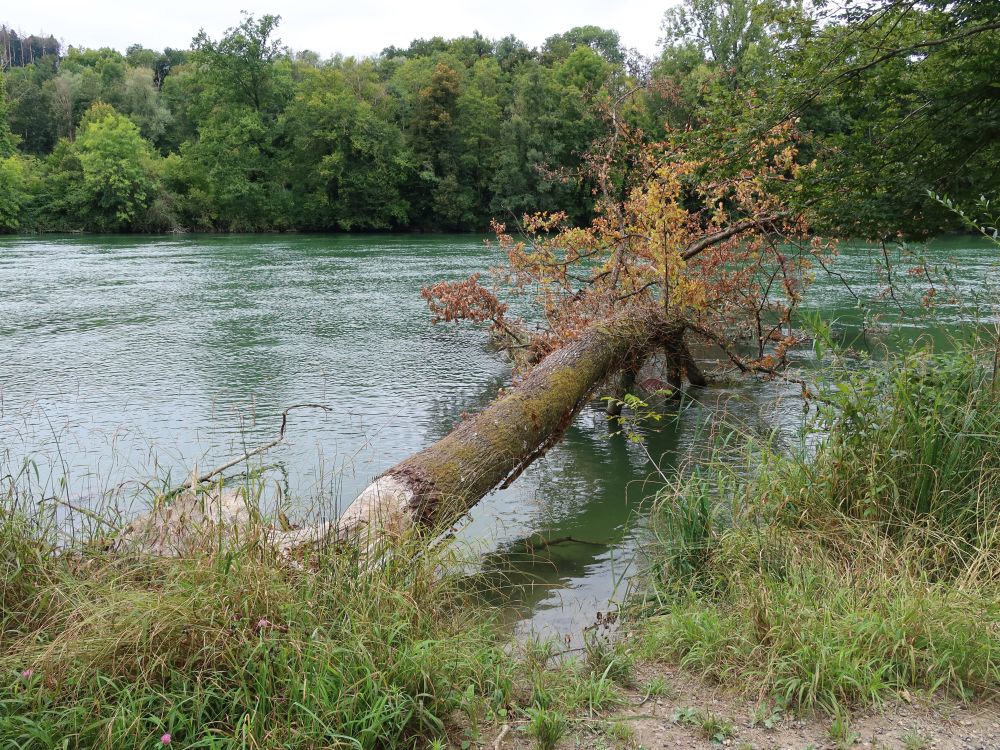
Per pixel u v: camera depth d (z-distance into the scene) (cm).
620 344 706
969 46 962
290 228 5928
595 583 444
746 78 1010
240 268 2662
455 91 6047
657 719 292
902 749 267
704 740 277
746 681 310
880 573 364
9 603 324
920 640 313
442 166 6006
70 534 405
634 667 334
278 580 318
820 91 960
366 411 843
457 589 390
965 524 405
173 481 603
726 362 1009
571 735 282
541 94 5384
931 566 385
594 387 673
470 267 2641
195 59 5900
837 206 969
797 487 449
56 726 250
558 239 948
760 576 376
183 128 7862
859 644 315
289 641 282
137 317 1537
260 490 382
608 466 659
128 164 5734
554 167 5062
